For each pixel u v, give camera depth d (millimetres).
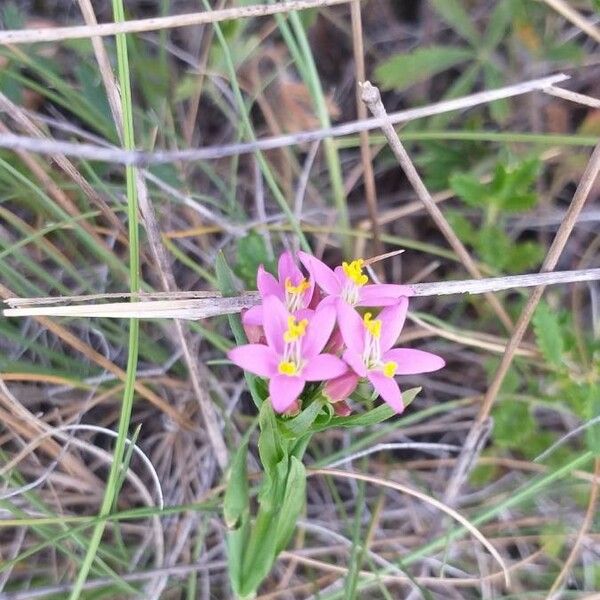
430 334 152
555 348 137
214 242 160
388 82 154
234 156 159
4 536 136
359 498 133
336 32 176
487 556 144
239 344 113
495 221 153
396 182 171
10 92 145
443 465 154
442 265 166
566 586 142
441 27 175
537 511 146
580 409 137
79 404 141
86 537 133
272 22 158
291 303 107
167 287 122
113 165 152
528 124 169
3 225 148
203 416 142
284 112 161
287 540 114
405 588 142
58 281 141
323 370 98
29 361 144
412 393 106
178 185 155
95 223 146
